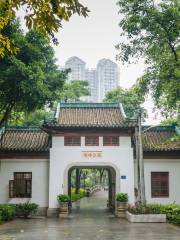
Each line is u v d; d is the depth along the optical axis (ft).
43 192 88.07
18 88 76.13
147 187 88.63
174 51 72.95
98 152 86.99
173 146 89.76
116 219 78.84
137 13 69.82
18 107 89.10
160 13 68.49
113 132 87.51
